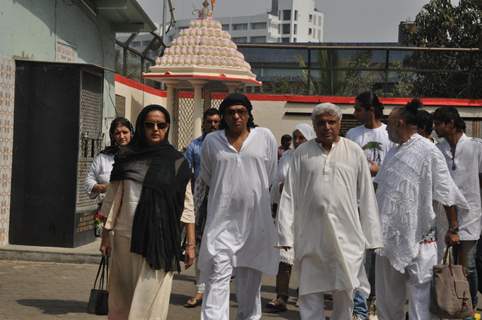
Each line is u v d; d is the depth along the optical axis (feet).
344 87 67.10
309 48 66.90
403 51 66.23
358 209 19.72
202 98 57.21
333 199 19.12
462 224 24.73
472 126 65.77
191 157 26.66
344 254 19.07
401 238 19.76
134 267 17.74
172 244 17.57
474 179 24.90
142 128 17.97
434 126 25.36
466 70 66.03
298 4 433.07
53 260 34.14
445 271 19.76
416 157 19.90
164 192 17.57
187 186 18.25
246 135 21.20
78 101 35.81
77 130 35.86
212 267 20.65
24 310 24.03
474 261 25.05
